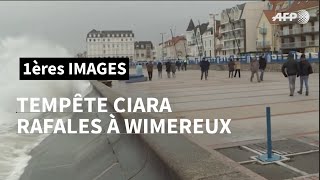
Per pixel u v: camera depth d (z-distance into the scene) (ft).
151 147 15.70
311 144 23.66
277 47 222.28
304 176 17.84
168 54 439.63
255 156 21.43
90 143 25.93
